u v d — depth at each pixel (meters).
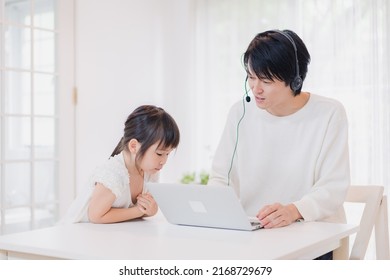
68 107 4.02
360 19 3.88
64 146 3.99
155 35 4.66
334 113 2.11
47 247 1.49
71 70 4.03
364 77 3.86
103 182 1.97
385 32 3.78
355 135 3.87
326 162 2.09
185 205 1.85
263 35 2.00
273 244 1.54
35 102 3.82
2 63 3.62
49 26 3.91
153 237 1.65
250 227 1.75
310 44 4.05
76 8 4.06
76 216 2.02
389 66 3.76
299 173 2.15
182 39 4.66
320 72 4.02
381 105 3.79
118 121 4.36
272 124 2.20
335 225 1.89
